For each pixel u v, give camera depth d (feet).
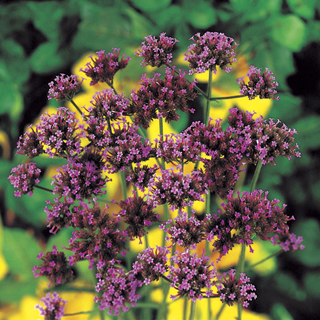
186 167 2.97
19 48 3.21
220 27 3.08
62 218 2.56
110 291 2.49
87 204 2.57
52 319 2.48
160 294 2.96
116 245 2.53
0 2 3.19
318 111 3.19
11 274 3.04
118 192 3.01
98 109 2.61
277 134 2.61
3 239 3.04
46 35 3.20
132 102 2.64
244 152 2.63
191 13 3.05
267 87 2.64
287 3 3.12
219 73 3.04
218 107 3.05
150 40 2.68
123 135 2.59
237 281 2.56
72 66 3.20
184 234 2.56
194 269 2.52
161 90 2.61
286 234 2.57
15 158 3.14
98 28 3.03
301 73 3.21
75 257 2.54
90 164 2.58
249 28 3.02
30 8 3.19
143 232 2.56
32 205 3.11
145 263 2.53
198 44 2.65
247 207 2.58
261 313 3.14
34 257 3.04
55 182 2.60
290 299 3.18
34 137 2.62
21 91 3.24
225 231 2.58
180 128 3.06
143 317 2.85
